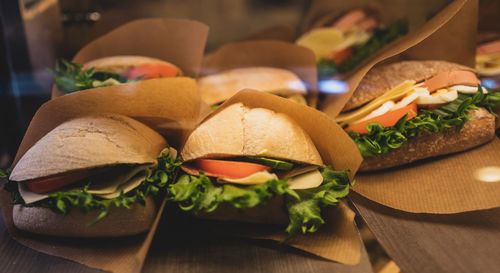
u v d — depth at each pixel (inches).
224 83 21.3
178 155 17.1
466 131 18.0
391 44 20.6
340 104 19.0
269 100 16.7
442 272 14.3
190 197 15.2
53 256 15.4
